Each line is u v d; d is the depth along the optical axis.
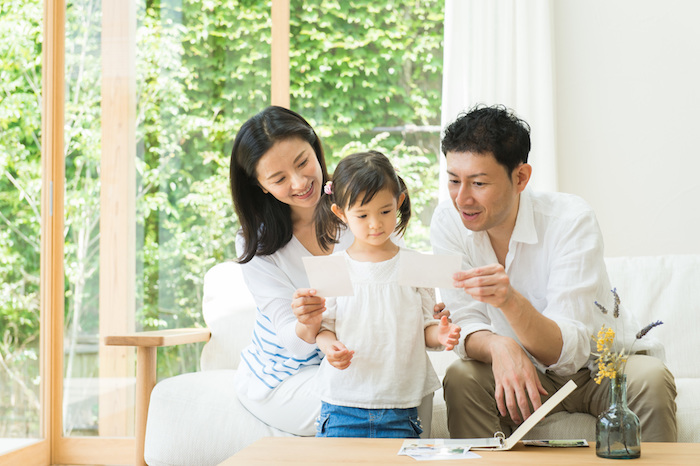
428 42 3.29
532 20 3.04
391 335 1.64
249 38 3.29
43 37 3.10
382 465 1.26
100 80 3.26
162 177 3.27
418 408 1.75
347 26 3.32
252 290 1.98
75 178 3.21
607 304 1.92
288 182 1.84
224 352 2.52
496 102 3.05
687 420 1.90
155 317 3.22
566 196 1.95
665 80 3.01
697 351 2.37
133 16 3.29
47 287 3.09
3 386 2.76
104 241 3.23
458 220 1.97
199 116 3.28
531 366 1.64
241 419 2.02
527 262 1.91
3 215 2.81
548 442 1.42
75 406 3.14
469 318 1.89
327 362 1.71
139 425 2.19
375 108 3.29
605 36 3.05
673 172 2.99
